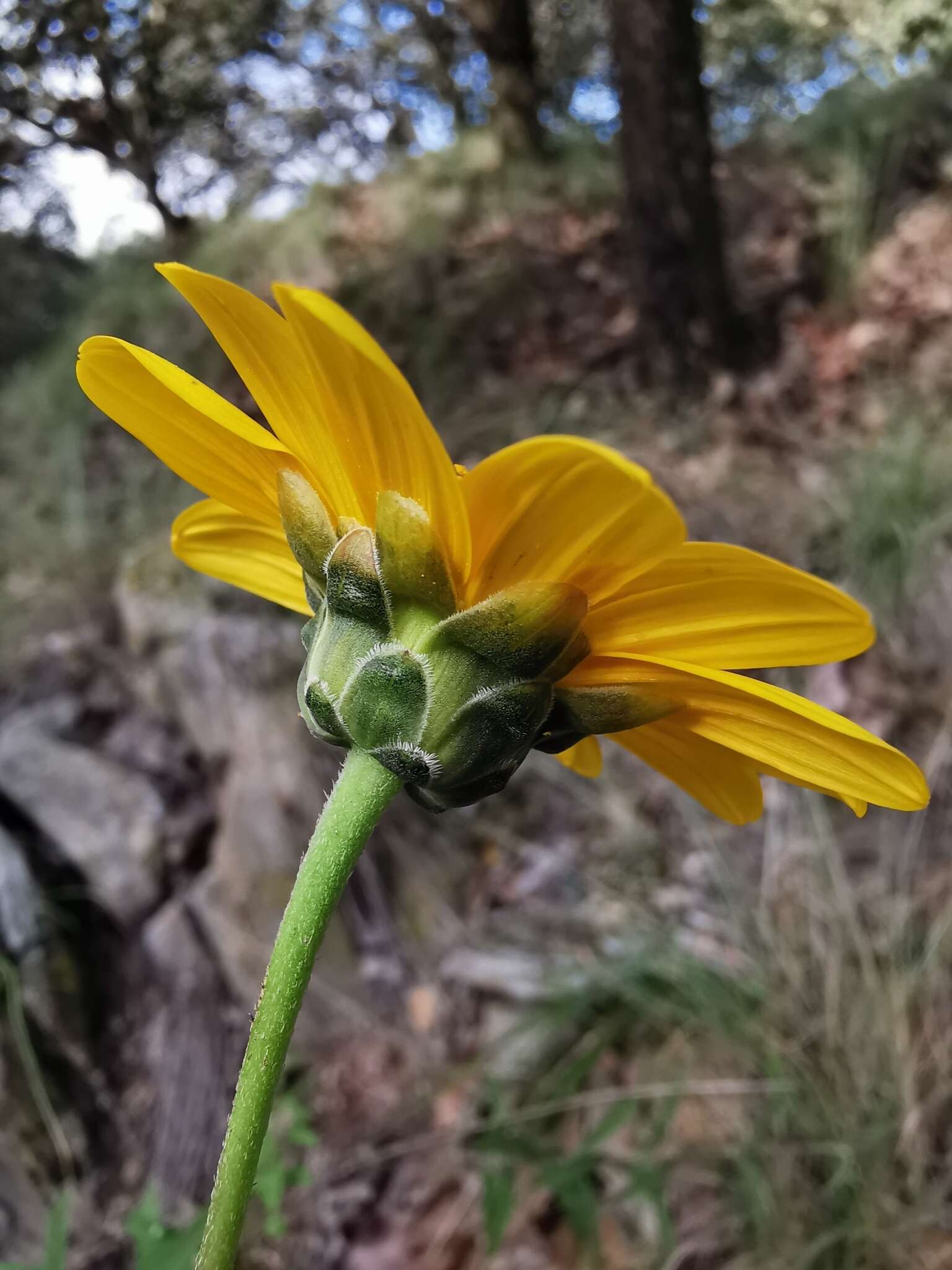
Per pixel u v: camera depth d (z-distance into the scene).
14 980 0.28
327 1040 0.30
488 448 0.50
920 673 0.33
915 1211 0.21
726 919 0.29
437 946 0.32
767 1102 0.24
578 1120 0.26
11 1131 0.28
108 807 0.35
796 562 0.38
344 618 0.09
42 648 0.41
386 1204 0.26
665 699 0.09
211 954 0.33
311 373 0.08
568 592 0.08
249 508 0.10
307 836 0.34
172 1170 0.28
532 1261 0.24
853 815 0.30
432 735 0.08
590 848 0.33
